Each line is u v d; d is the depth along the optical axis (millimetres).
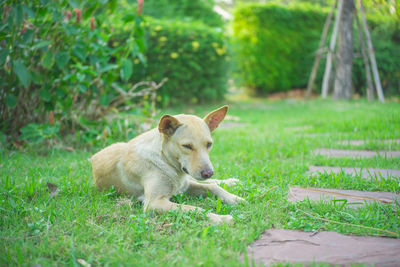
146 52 10914
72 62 5918
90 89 5996
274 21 15164
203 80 11984
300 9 15508
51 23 5305
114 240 2430
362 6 12312
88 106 6113
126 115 6246
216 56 12109
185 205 2992
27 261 2154
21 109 5684
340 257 2150
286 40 15422
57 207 3082
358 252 2209
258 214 2787
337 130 6945
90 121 5852
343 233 2518
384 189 3441
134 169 3389
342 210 2889
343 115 8750
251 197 3244
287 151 5176
